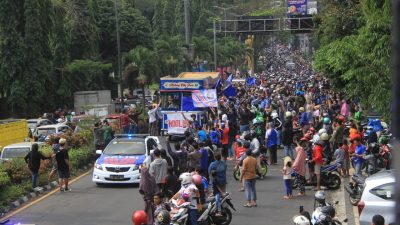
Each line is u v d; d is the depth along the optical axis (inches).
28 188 755.4
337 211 626.2
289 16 2805.1
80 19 2402.8
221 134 980.6
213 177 581.6
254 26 2861.7
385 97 549.6
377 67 556.4
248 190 663.8
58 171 784.9
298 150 728.3
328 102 1593.3
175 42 2551.7
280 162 1005.2
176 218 500.7
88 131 1210.0
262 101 1530.5
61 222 601.0
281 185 805.2
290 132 918.4
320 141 752.3
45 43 2043.6
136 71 2362.2
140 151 839.7
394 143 92.5
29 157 768.9
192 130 1055.0
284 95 1985.7
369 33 551.2
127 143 856.3
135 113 1389.0
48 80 2054.6
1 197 677.3
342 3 1418.6
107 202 707.4
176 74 2586.1
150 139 879.7
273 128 999.6
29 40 1967.3
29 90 1961.1
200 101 1269.7
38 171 788.6
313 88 2217.0
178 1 4190.5
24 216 631.8
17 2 1963.6
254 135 870.4
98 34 2551.7
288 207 661.3
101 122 1198.9
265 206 668.1
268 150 1009.5
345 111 1275.8
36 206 689.6
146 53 2384.4
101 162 819.4
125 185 826.2
